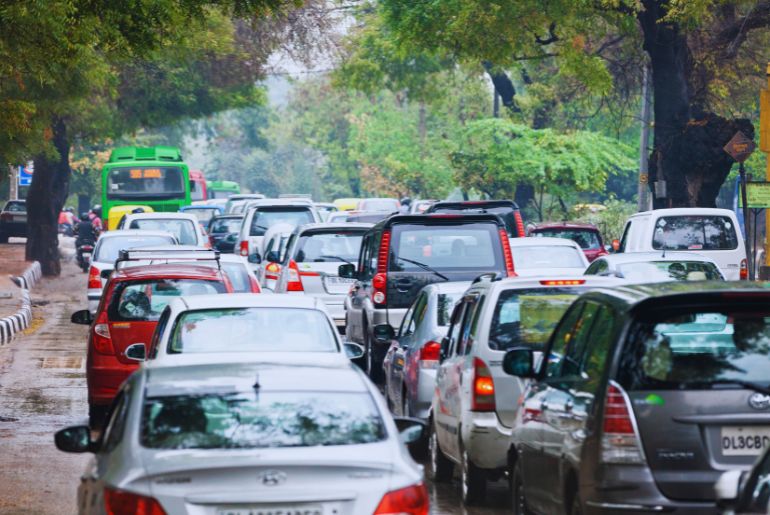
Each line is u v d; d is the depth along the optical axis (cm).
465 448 3150
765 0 9738
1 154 8206
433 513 3105
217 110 15812
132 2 4956
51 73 6481
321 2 15800
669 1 8938
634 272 5641
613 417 2117
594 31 10531
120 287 4559
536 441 2497
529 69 15988
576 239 9625
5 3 4778
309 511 1820
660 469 2094
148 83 14925
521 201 14925
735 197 13688
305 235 7162
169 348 3134
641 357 2148
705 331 2958
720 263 7300
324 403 2052
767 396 2109
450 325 3644
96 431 4509
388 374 4456
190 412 2000
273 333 3173
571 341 2492
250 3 5475
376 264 5559
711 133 9312
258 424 1980
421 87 17538
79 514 2084
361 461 1859
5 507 3238
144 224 9694
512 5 9325
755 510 1634
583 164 13775
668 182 9425
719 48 10119
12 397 5362
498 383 3084
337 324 7062
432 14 9838
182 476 1806
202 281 4584
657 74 9444
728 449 2102
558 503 2339
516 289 3166
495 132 14262
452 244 5378
